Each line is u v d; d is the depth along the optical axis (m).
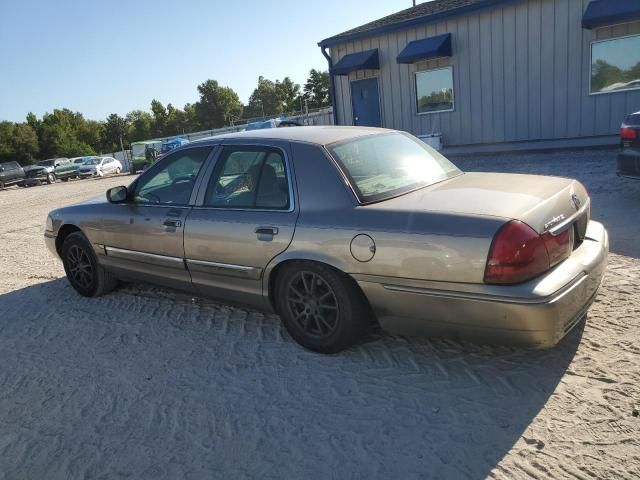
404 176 3.76
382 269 3.22
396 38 14.85
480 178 3.81
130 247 4.78
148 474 2.72
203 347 4.06
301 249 3.53
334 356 3.71
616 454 2.53
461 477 2.48
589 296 3.20
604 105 12.06
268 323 4.38
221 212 4.04
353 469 2.61
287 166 3.73
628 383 3.05
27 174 30.75
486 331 3.00
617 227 6.02
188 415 3.20
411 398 3.14
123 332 4.50
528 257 2.87
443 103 14.55
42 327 4.80
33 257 7.79
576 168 10.08
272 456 2.76
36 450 3.01
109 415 3.28
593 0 11.59
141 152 32.75
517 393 3.08
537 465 2.50
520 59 12.91
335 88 16.67
